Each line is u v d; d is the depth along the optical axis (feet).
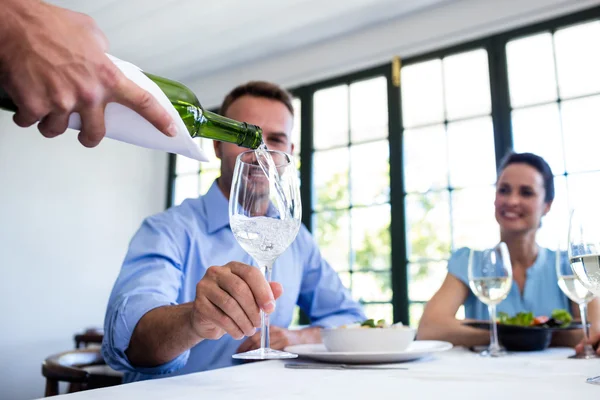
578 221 2.19
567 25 9.09
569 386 1.84
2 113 11.53
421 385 1.87
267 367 2.49
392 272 10.05
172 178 14.38
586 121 8.74
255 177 2.07
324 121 11.68
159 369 2.59
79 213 12.71
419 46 10.57
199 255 3.89
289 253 4.62
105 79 1.41
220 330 2.16
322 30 11.48
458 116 10.00
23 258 11.53
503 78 9.55
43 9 1.37
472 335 4.24
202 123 2.31
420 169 10.19
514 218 5.61
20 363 11.23
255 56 12.72
